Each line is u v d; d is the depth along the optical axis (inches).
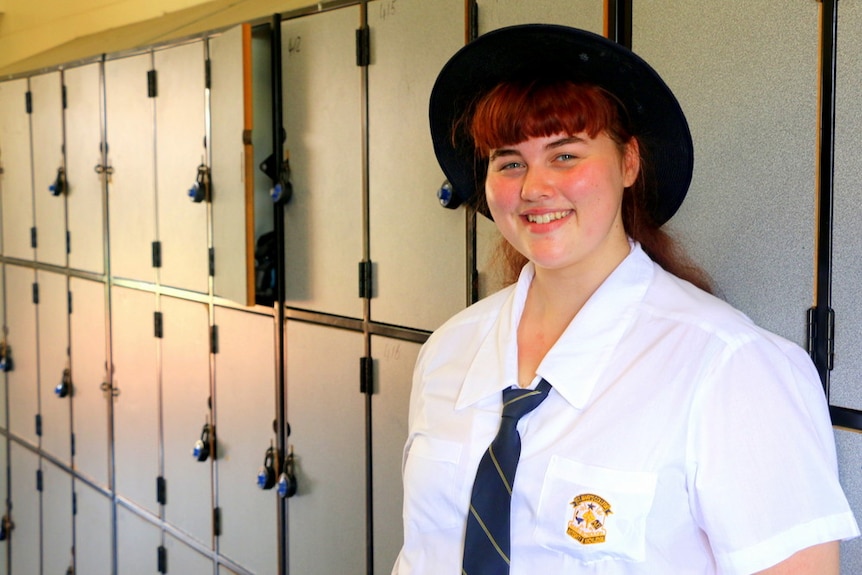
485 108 41.5
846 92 45.3
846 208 45.9
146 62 102.3
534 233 41.0
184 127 95.3
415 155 69.4
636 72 40.3
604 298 42.1
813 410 39.2
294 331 84.0
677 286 42.3
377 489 75.9
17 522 149.2
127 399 114.0
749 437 35.5
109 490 120.0
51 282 132.9
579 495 37.8
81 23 135.5
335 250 78.6
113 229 114.0
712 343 37.5
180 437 102.8
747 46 49.2
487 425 43.2
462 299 66.8
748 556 34.7
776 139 48.4
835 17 45.4
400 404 73.0
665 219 48.7
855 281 46.0
